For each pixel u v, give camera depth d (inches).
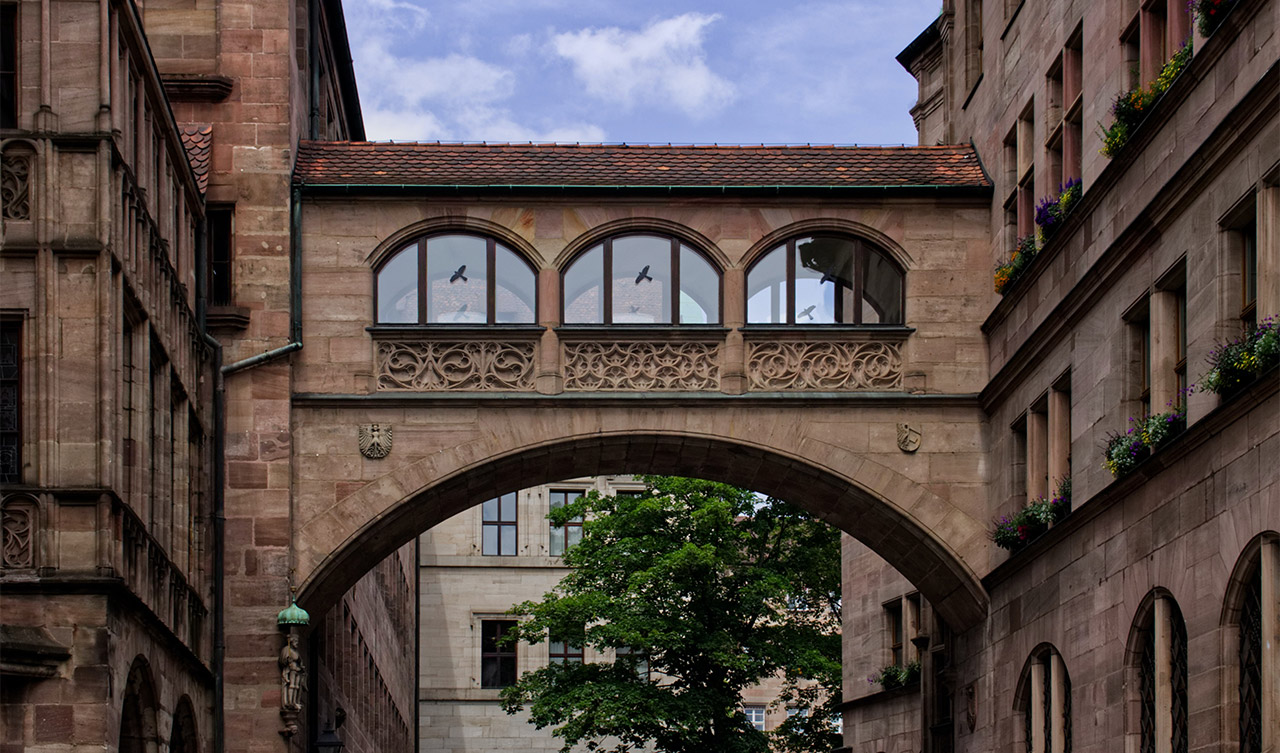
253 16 1136.2
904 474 1132.5
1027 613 1063.0
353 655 1641.2
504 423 1116.5
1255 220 759.7
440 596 2903.5
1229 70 771.4
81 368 804.0
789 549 1892.2
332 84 1534.2
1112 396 927.0
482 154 1160.8
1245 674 755.4
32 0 824.3
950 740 1341.0
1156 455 834.2
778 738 1951.3
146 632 869.2
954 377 1141.7
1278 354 705.6
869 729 1549.0
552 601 1766.7
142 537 865.5
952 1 1311.5
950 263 1151.0
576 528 2952.8
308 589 1099.3
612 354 1127.0
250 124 1124.5
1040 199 1069.8
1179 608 827.4
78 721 772.6
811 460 1127.0
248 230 1112.8
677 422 1122.0
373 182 1127.6
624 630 1676.9
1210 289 788.6
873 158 1181.1
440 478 1109.1
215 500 1082.1
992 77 1175.6
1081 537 968.3
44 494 788.0
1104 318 940.0
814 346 1138.7
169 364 959.0
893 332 1139.3
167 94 1125.1
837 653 1806.1
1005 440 1107.9
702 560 1681.8
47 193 808.9
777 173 1154.7
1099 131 960.9
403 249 1135.0
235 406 1101.7
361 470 1109.1
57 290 806.5
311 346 1117.1
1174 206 826.8
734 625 1727.4
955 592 1166.3
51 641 776.3
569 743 1701.5
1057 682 1014.4
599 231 1136.8
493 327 1119.6
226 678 1082.1
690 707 1653.5
